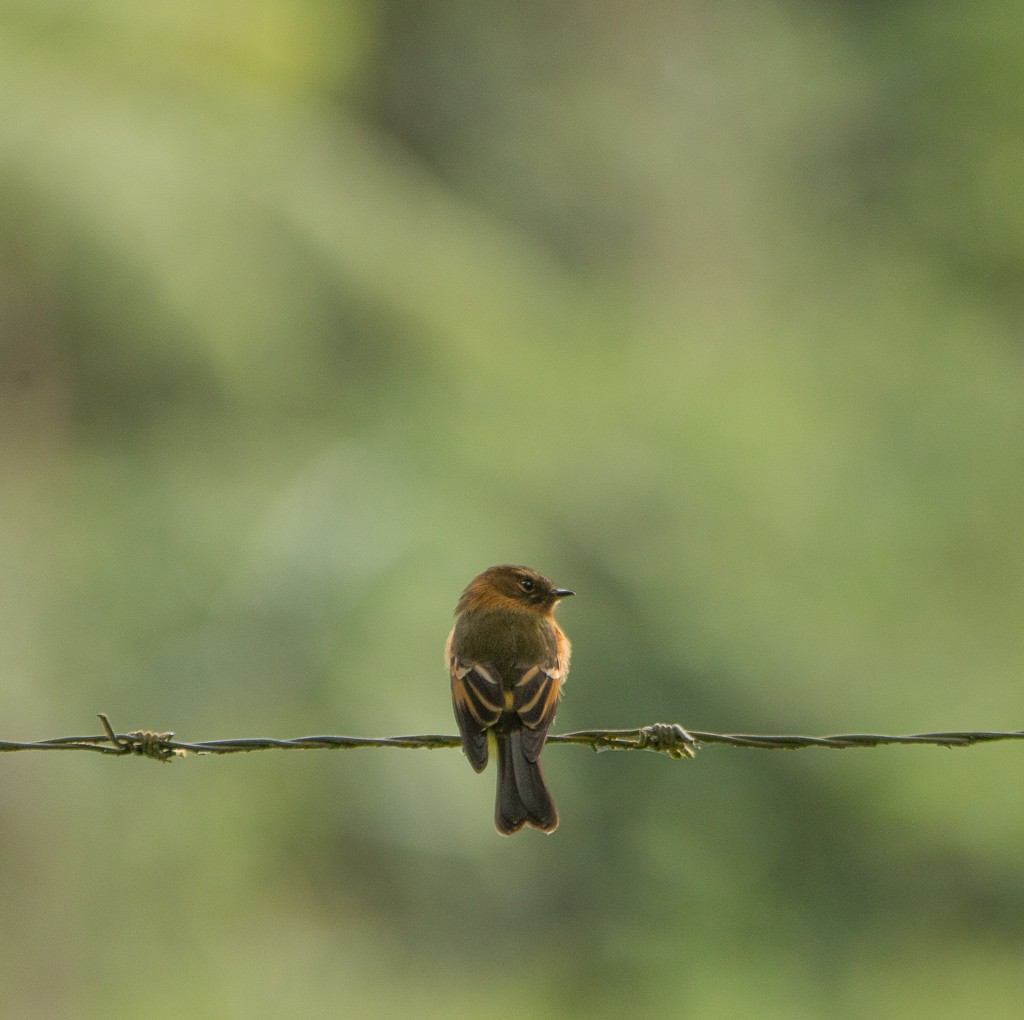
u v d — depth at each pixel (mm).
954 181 23062
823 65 23438
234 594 15812
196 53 15555
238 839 15969
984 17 23141
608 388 17844
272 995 17000
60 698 15508
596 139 22766
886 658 18922
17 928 15469
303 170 15344
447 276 15859
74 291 14836
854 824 19516
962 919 19625
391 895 18422
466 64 23484
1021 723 18672
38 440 16125
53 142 14008
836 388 20312
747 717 19016
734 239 22906
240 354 14617
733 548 18297
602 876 19312
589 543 17750
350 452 16344
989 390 20594
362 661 15727
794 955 19297
